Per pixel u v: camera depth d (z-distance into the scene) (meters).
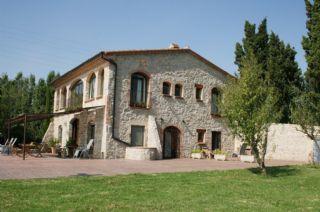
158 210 8.69
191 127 27.44
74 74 28.86
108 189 10.91
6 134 37.38
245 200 10.48
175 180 13.16
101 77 24.88
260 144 17.19
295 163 23.42
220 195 10.98
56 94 33.56
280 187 13.13
